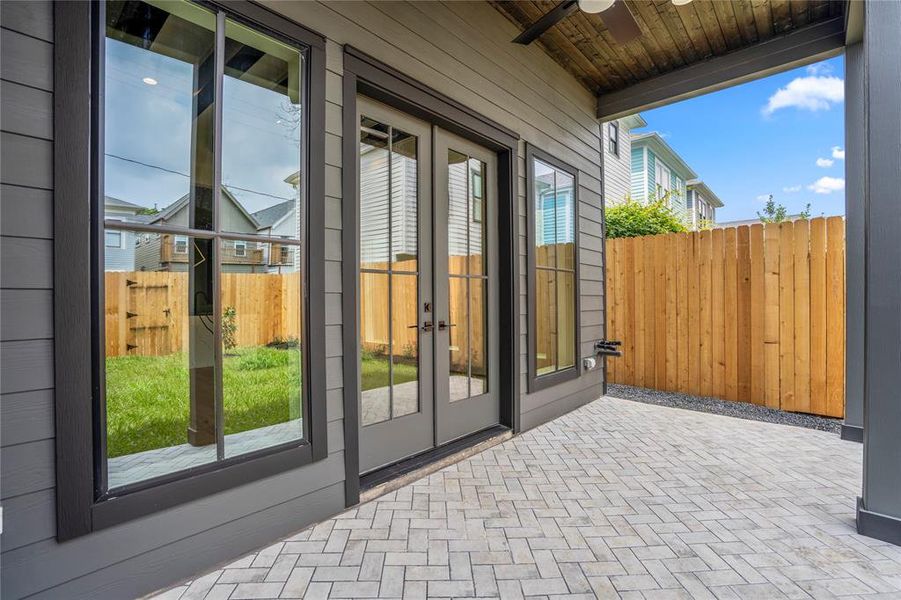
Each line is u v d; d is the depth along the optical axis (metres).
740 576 1.72
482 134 3.21
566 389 4.20
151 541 1.60
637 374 5.17
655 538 1.99
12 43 1.34
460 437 3.19
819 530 2.06
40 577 1.37
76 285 1.45
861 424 3.31
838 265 3.85
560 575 1.72
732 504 2.32
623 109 4.64
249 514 1.87
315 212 2.11
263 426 2.05
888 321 1.97
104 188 1.54
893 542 1.93
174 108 1.88
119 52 1.72
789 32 3.62
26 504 1.35
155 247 1.83
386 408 2.68
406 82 2.62
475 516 2.19
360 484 2.40
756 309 4.29
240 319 2.03
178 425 1.84
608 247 5.38
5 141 1.33
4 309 1.32
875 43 2.01
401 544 1.93
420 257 2.91
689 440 3.38
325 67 2.17
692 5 3.28
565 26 3.57
